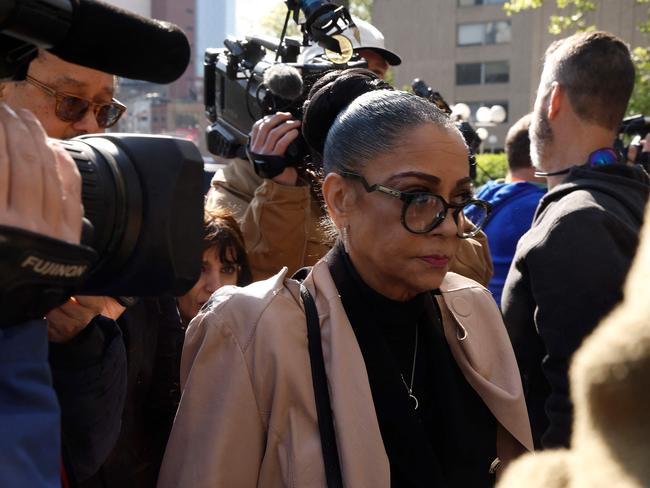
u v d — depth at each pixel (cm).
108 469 183
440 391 163
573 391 62
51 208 87
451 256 157
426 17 4112
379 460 147
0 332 89
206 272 227
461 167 155
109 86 196
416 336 166
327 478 145
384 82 197
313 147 205
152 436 200
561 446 197
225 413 151
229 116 266
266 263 234
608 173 218
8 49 93
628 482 55
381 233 154
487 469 165
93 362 143
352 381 151
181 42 101
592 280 197
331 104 194
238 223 240
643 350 54
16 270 82
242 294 159
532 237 213
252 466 153
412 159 151
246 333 154
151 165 103
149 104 3531
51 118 190
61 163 91
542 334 203
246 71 253
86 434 145
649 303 54
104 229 98
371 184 155
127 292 104
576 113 233
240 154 266
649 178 230
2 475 85
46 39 91
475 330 173
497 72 4056
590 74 229
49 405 91
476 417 168
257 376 152
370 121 157
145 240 101
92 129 195
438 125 155
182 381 164
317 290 161
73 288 91
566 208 207
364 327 158
